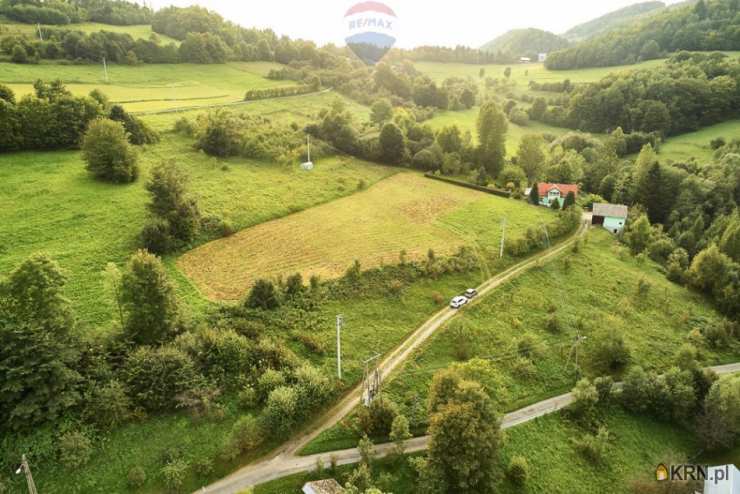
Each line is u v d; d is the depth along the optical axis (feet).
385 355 195.83
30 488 121.49
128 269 169.17
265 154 357.61
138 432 146.92
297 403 160.15
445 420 143.23
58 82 339.16
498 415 156.04
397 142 402.11
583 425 184.44
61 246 220.02
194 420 153.28
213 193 294.46
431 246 272.31
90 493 131.13
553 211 346.54
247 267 232.32
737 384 187.32
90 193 265.95
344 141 407.85
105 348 162.50
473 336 212.23
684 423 192.85
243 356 170.71
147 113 385.29
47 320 150.20
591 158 465.88
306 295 213.05
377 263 245.04
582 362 213.87
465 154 423.23
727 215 355.15
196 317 189.57
